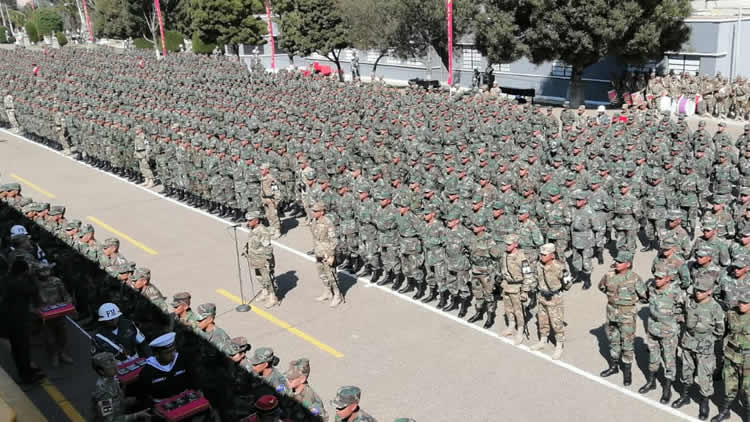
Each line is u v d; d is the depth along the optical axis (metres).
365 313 15.52
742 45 38.69
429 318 15.11
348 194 17.53
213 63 48.12
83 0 79.44
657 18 35.19
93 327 14.77
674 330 11.21
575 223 15.98
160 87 38.72
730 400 10.88
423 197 17.64
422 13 42.69
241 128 27.06
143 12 70.12
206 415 8.84
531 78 45.81
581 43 35.94
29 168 30.69
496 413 11.52
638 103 34.53
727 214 16.59
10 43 100.81
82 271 14.40
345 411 8.38
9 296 12.15
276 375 9.52
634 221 16.95
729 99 34.50
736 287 11.41
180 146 24.34
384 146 24.47
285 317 15.50
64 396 12.24
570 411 11.48
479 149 22.88
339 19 49.44
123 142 27.83
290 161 23.00
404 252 15.82
